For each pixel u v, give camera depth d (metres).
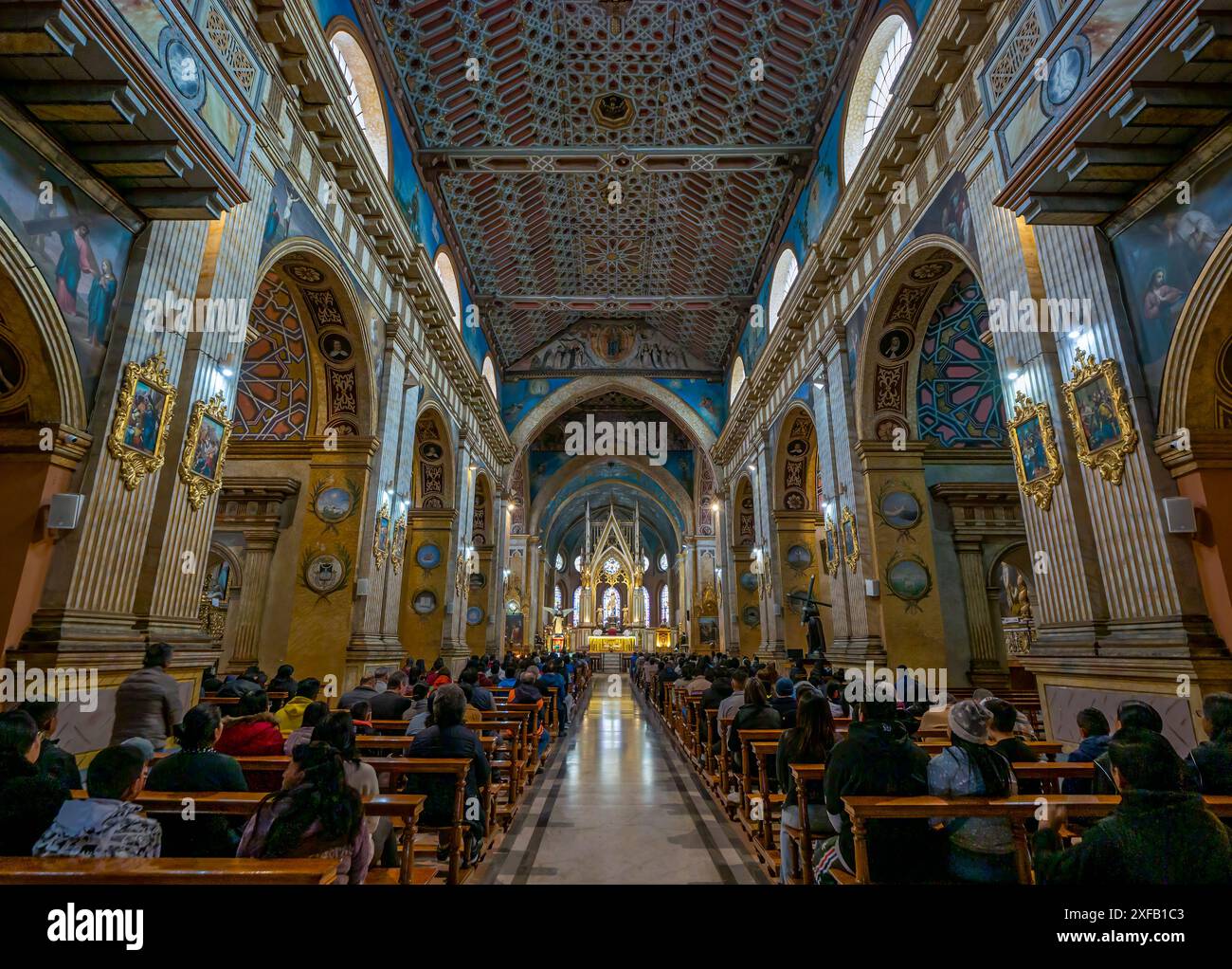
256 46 7.17
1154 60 4.18
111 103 4.39
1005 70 6.14
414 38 11.83
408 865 3.33
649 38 13.01
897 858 2.88
